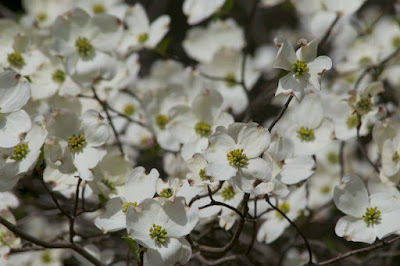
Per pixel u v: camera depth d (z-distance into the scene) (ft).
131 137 7.06
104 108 6.52
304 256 6.85
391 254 6.84
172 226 5.85
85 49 6.36
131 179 6.03
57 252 6.79
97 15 6.35
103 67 6.36
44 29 6.77
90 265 6.47
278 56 5.87
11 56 6.57
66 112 6.03
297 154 6.37
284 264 6.86
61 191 6.30
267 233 6.43
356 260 6.89
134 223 5.85
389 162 6.19
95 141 6.05
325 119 6.40
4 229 6.26
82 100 6.66
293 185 6.40
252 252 6.85
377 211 6.02
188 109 6.43
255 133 5.88
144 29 7.06
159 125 6.84
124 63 6.80
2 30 6.63
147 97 6.84
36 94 6.53
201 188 6.07
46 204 6.96
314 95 6.40
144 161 7.00
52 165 6.21
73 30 6.35
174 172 6.76
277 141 6.10
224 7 6.93
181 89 6.86
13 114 5.97
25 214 6.97
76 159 6.03
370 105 6.31
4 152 5.96
